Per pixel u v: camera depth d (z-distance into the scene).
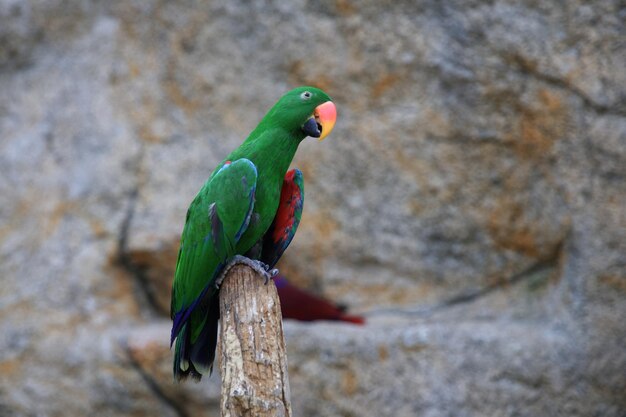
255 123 12.12
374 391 10.58
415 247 11.74
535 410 10.47
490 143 11.42
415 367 10.61
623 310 10.57
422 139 11.66
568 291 10.84
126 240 11.84
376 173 11.81
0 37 12.92
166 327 11.52
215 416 10.89
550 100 11.05
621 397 10.49
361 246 11.82
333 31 11.88
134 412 10.98
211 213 6.49
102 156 12.14
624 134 10.71
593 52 10.88
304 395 10.63
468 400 10.48
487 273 11.59
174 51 12.37
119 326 11.54
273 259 6.84
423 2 11.59
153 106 12.34
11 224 12.10
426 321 11.32
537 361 10.55
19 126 12.68
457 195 11.61
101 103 12.38
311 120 6.60
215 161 12.13
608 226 10.70
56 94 12.63
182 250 6.68
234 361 5.71
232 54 12.21
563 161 11.02
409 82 11.66
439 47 11.51
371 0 11.74
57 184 12.15
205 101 12.27
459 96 11.48
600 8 10.86
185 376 6.62
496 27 11.27
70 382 11.13
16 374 11.30
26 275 11.78
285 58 12.03
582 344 10.58
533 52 11.09
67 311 11.55
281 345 5.82
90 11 12.79
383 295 11.78
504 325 11.06
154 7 12.44
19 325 11.48
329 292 11.81
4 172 12.38
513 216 11.42
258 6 12.14
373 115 11.80
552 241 11.23
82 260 11.74
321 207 11.90
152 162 12.14
